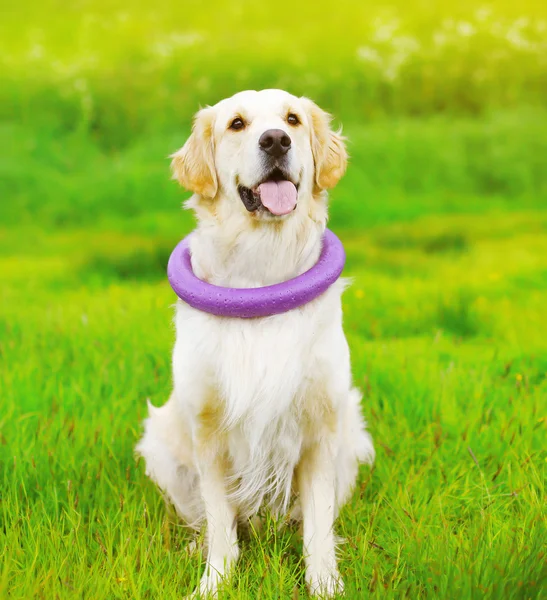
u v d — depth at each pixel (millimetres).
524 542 2627
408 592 2467
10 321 5715
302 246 2957
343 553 2910
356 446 3326
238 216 2951
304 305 2854
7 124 16625
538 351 4965
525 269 8031
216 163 3049
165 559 2738
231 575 2711
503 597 2301
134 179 13711
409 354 4816
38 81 17750
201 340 2861
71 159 15875
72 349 4867
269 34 19984
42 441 3418
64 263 9641
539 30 19609
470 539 2723
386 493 3215
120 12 20734
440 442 3486
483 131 15891
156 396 4121
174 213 12891
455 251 9820
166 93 17906
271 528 2973
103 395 4125
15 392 4027
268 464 3035
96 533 2852
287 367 2809
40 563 2689
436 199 13883
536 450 3439
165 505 3254
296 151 2906
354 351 4887
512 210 13133
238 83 18266
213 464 2979
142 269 9438
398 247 10375
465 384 4172
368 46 19359
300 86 18328
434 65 18875
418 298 6582
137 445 3482
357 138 15773
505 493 3094
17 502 3051
